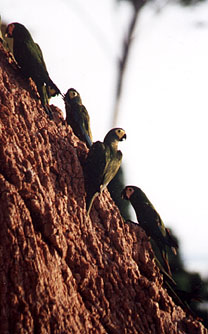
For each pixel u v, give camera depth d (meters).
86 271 10.48
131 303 11.06
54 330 9.41
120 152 11.63
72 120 12.48
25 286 9.35
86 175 11.35
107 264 11.01
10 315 9.16
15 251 9.43
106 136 11.69
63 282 10.03
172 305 11.75
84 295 10.45
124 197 12.13
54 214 10.26
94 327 10.29
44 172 10.79
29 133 11.08
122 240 11.50
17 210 9.73
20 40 11.66
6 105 11.05
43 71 11.83
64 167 11.30
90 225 11.18
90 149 11.49
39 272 9.46
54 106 12.53
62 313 9.62
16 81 11.68
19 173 10.18
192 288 19.56
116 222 11.63
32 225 9.78
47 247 9.85
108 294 10.80
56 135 11.59
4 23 16.59
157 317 11.22
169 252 20.39
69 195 11.10
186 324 11.84
